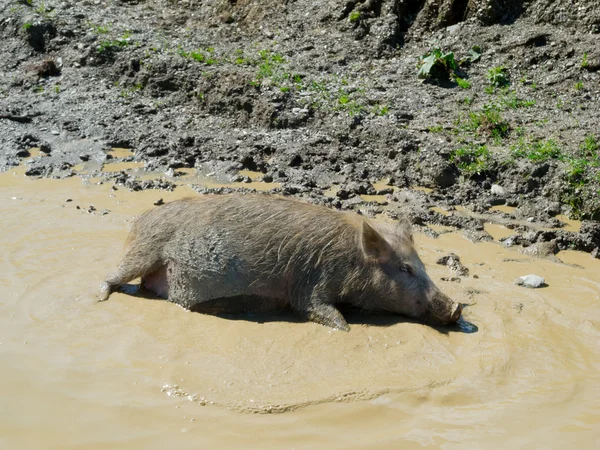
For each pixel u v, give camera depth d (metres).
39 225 4.02
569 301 3.46
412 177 4.58
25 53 6.09
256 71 5.43
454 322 3.29
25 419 2.79
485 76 5.25
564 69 5.14
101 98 5.53
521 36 5.37
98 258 3.71
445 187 4.49
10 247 3.79
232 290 3.38
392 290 3.34
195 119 5.27
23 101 5.53
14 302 3.38
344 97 5.15
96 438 2.72
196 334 3.21
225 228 3.40
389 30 5.73
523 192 4.37
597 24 5.26
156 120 5.29
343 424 2.78
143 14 6.64
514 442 2.71
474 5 5.61
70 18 6.36
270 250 3.37
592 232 3.98
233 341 3.16
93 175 4.68
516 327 3.26
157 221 3.50
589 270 3.73
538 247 3.88
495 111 4.93
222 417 2.80
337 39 5.79
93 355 3.08
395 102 5.12
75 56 5.91
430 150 4.62
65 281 3.54
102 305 3.39
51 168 4.73
